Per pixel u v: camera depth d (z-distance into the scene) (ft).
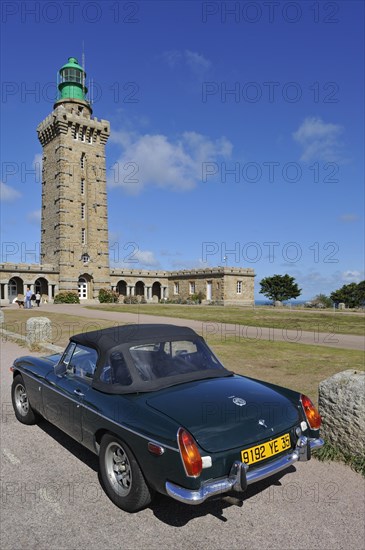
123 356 13.60
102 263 177.68
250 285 198.08
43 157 181.06
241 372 28.35
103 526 11.15
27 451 16.31
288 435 12.34
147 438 10.96
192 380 13.88
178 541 10.46
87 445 13.97
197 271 201.46
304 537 10.61
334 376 16.31
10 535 10.73
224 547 10.22
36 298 136.56
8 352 39.96
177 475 10.28
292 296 207.92
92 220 175.32
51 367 17.72
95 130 175.52
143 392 12.80
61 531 10.91
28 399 18.71
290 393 14.08
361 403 14.89
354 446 15.06
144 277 211.00
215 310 113.19
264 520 11.39
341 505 12.17
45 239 176.45
